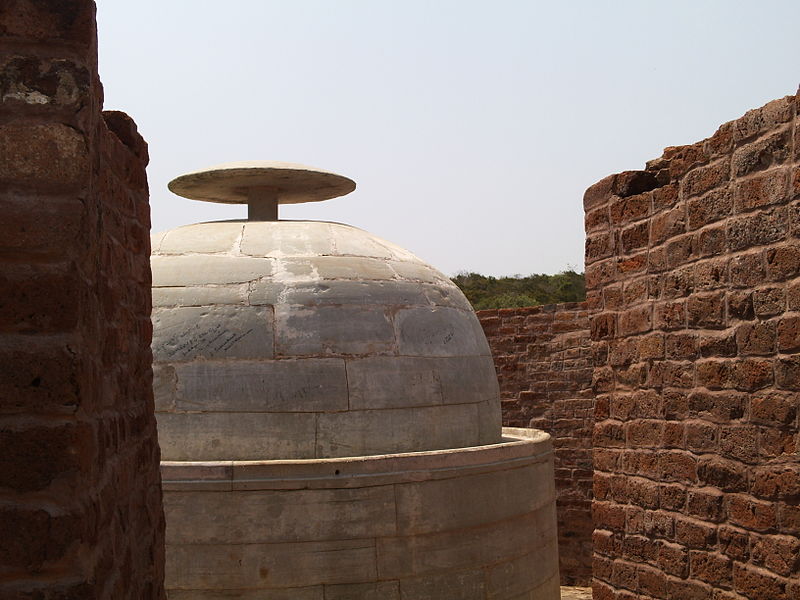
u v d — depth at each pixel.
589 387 14.66
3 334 2.82
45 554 2.77
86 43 2.95
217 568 7.55
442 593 8.01
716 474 5.45
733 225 5.29
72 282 2.86
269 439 8.11
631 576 6.28
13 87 2.89
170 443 8.09
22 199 2.86
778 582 4.93
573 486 14.81
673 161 5.91
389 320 8.74
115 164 4.01
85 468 2.87
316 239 9.34
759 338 5.07
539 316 15.34
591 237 6.88
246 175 10.41
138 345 4.41
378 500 7.81
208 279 8.69
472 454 8.33
